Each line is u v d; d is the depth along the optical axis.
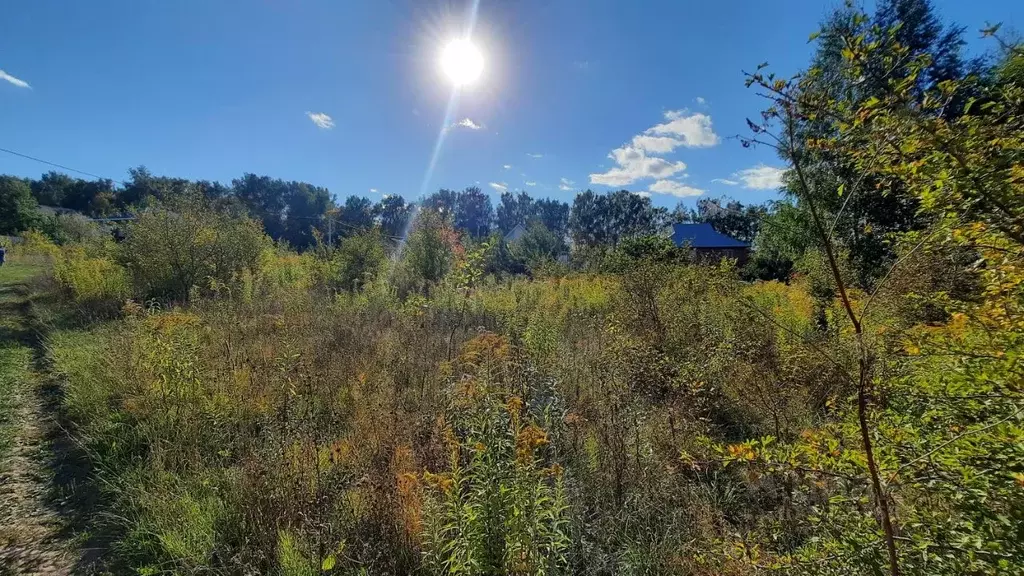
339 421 4.68
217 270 12.64
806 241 7.29
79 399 5.26
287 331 7.04
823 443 2.35
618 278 7.79
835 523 2.28
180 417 4.43
